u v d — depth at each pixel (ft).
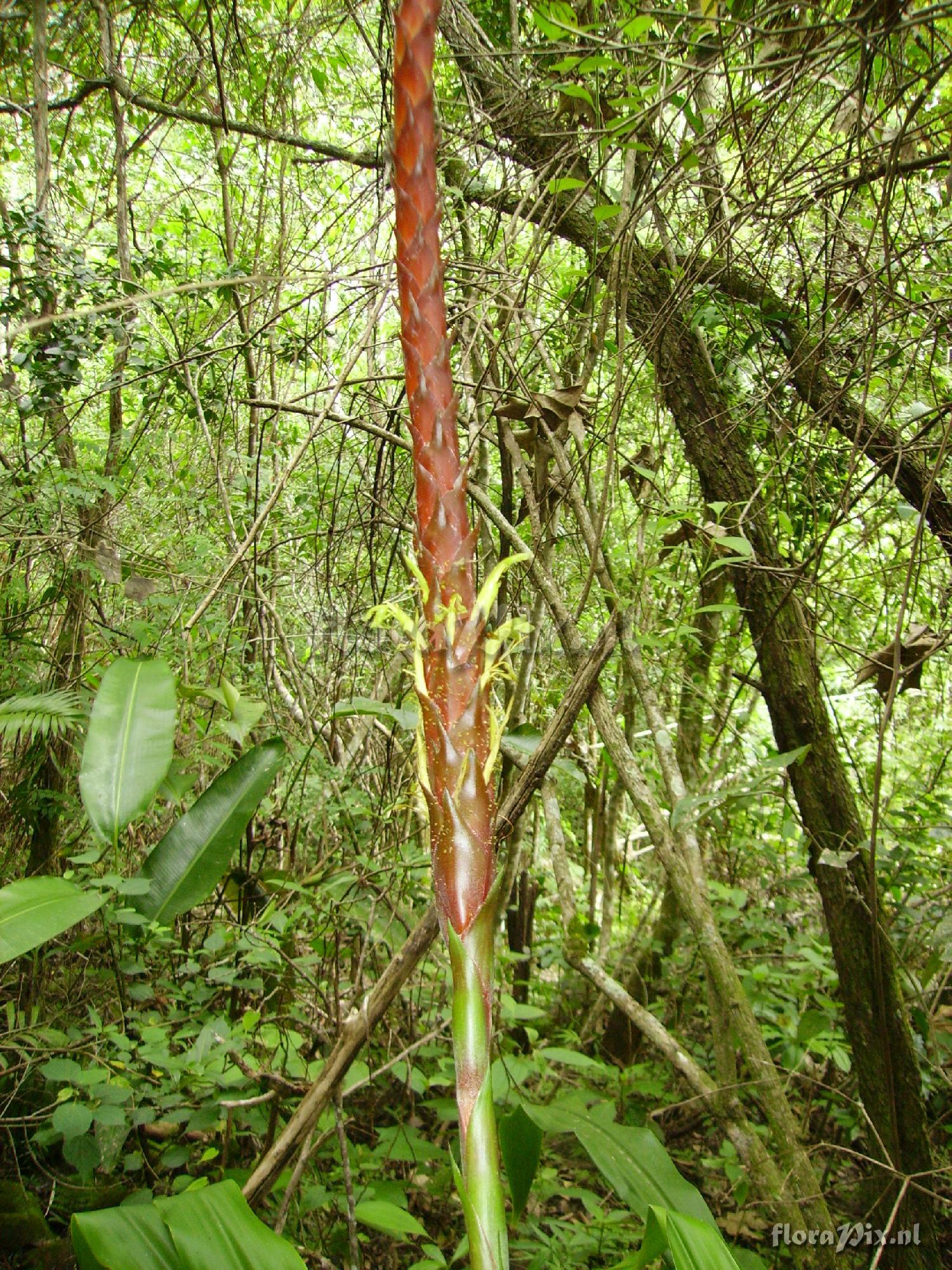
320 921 9.34
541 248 10.05
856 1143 10.07
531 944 13.39
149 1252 4.38
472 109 10.11
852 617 12.39
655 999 13.46
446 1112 8.45
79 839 11.57
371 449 11.16
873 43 5.63
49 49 14.29
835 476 11.14
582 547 9.73
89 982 9.84
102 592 13.65
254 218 15.76
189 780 9.98
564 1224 8.47
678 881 7.30
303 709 11.47
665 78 7.01
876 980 8.14
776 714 9.46
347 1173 6.45
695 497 11.75
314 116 14.70
